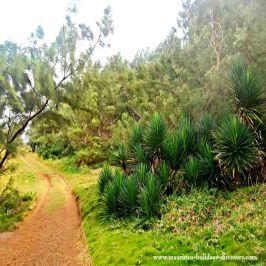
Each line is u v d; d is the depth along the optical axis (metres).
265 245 6.55
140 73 37.50
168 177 12.28
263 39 13.59
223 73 14.22
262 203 8.71
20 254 11.60
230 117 11.15
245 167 10.39
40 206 20.17
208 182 11.55
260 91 11.07
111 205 12.27
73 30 15.03
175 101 20.31
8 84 13.26
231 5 19.67
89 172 30.69
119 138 24.77
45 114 15.01
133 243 8.90
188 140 12.82
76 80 15.45
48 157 46.62
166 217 9.94
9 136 14.48
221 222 8.45
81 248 10.84
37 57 14.68
